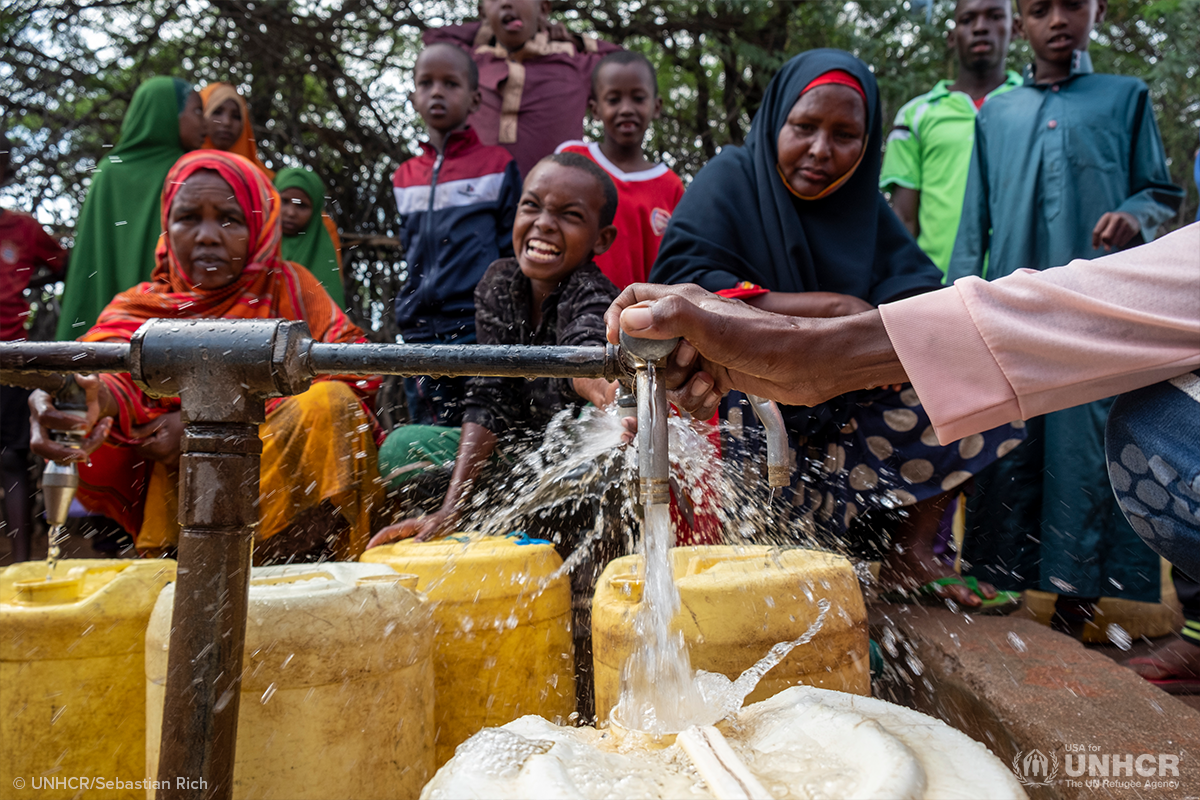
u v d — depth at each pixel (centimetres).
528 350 99
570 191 235
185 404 96
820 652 120
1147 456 107
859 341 104
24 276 410
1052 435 269
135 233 345
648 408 97
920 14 530
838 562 131
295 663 104
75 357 98
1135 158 306
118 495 241
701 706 96
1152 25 592
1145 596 256
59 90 514
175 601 95
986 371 101
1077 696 163
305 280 281
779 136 255
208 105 370
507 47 429
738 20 566
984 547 285
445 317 356
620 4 577
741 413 224
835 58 252
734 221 259
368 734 108
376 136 555
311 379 99
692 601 118
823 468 232
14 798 123
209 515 95
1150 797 126
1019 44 563
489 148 369
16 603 128
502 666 137
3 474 354
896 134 369
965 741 75
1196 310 97
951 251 346
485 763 76
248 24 534
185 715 93
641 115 357
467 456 222
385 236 536
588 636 182
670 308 96
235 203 254
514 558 141
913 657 207
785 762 75
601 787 72
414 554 143
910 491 234
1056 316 100
